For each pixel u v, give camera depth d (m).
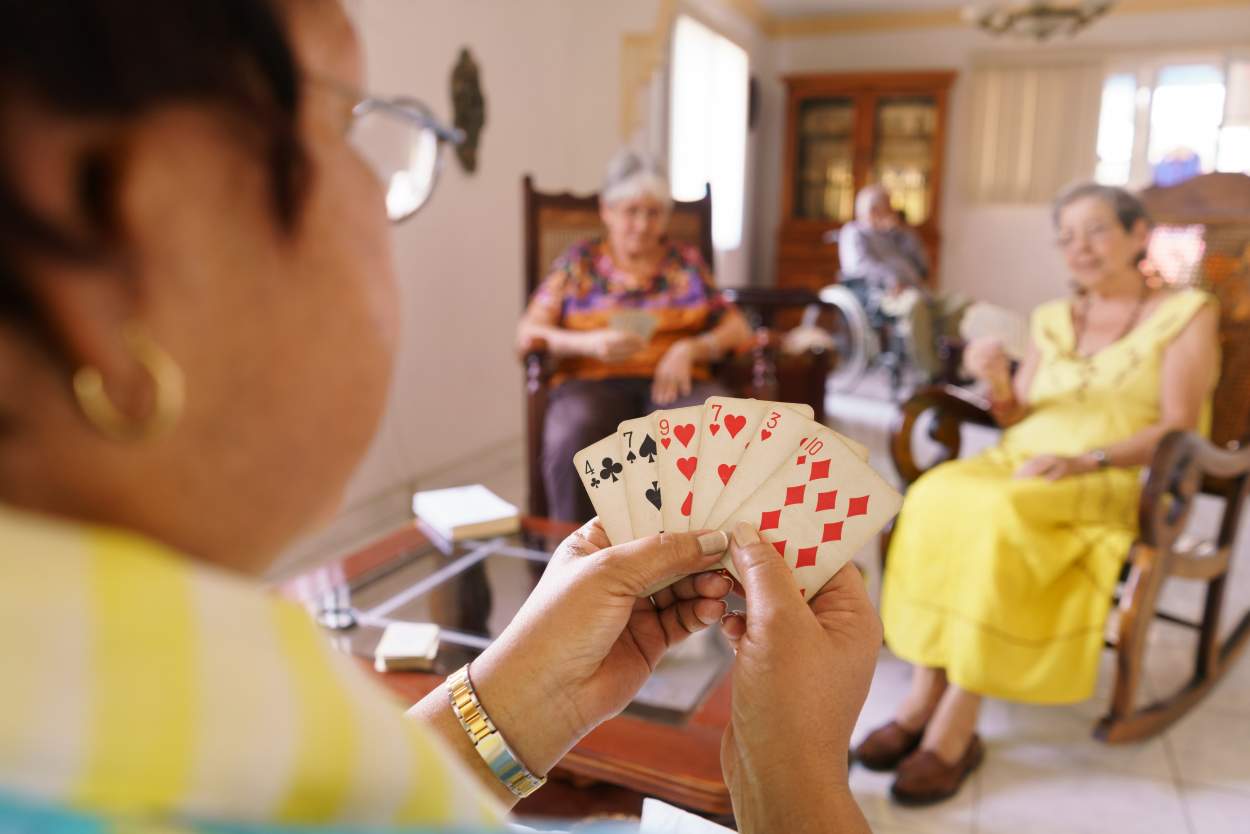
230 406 0.27
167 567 0.24
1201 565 2.14
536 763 0.62
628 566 0.62
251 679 0.24
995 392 2.30
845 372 7.04
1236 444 2.35
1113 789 1.96
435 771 0.29
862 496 0.65
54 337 0.24
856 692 0.57
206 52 0.25
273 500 0.29
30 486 0.24
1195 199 2.77
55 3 0.22
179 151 0.25
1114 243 2.21
